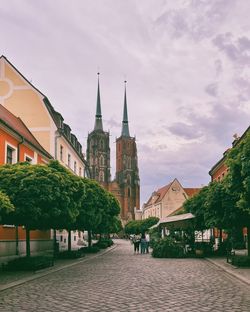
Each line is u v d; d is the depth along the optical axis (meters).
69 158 44.09
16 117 35.12
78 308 9.44
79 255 28.19
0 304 10.05
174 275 17.23
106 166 150.50
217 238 44.78
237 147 18.89
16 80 36.66
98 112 153.88
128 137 157.50
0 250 22.75
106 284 14.07
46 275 17.22
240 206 17.66
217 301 10.38
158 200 104.31
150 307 9.51
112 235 140.25
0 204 13.96
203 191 32.94
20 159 27.03
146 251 41.75
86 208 29.50
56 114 38.69
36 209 18.19
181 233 41.81
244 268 19.89
